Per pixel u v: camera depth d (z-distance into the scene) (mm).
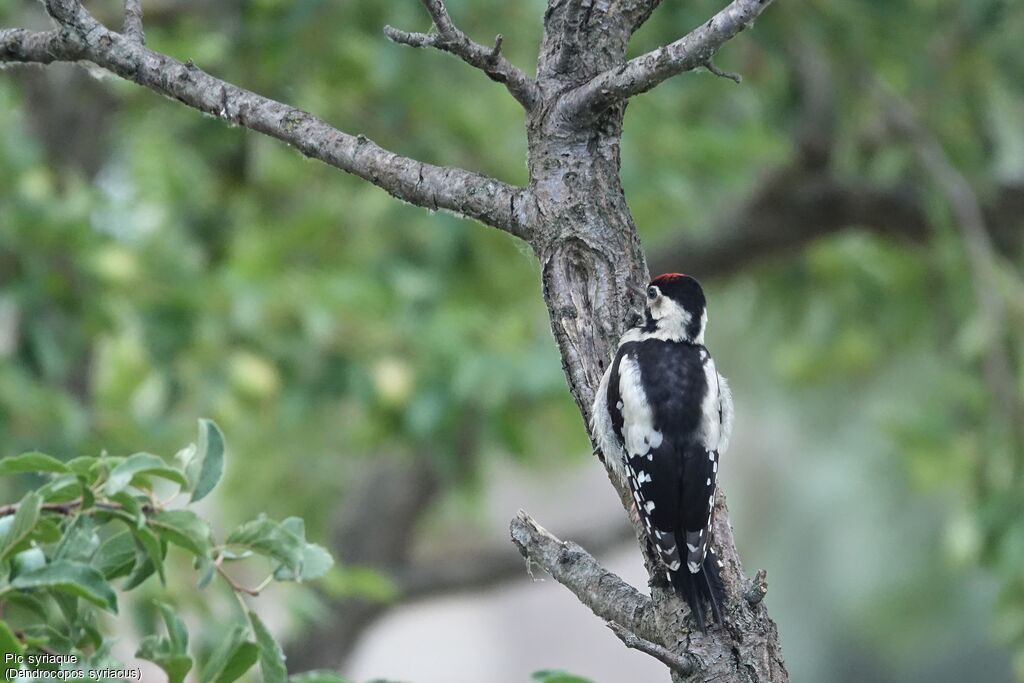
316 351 11836
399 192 5438
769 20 13047
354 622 15531
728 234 15047
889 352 17328
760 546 22922
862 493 20859
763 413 21297
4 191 10492
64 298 10820
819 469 21594
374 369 11625
